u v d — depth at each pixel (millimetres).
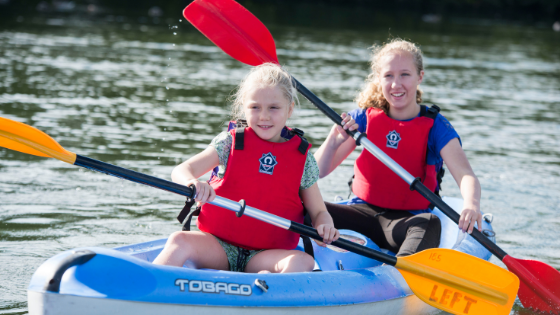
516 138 15016
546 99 21359
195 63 23969
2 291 6109
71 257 4414
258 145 5570
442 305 5875
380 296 5520
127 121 13977
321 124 14867
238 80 20656
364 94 7434
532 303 6766
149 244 5781
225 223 5523
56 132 12430
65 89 17172
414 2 77250
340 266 6090
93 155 10953
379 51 7414
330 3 70500
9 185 9547
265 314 4844
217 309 4672
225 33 7840
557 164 12805
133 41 29250
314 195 5883
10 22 33125
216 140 5664
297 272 5215
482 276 5934
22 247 7289
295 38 35594
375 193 7082
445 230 7465
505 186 11125
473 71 27500
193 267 5270
